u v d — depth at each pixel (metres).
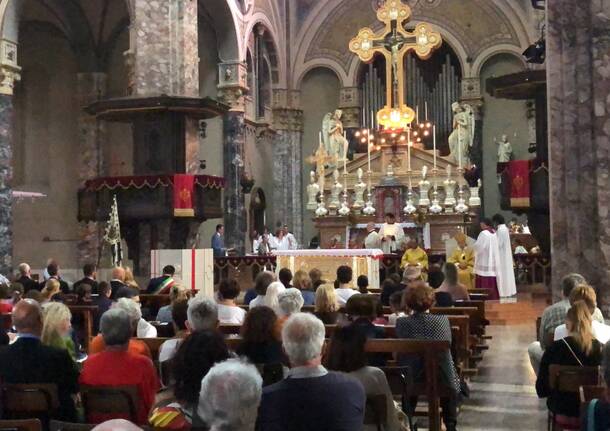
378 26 31.58
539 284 19.02
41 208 25.94
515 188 17.12
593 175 10.82
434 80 32.09
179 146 20.39
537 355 7.57
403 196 25.45
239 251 25.72
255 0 28.17
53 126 26.19
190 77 20.83
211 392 2.99
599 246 10.73
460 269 16.81
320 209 25.75
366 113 32.09
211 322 5.68
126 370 5.36
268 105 30.78
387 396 4.92
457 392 7.08
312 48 32.19
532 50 18.70
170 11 20.66
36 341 5.62
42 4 24.95
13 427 4.08
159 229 20.14
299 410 4.02
